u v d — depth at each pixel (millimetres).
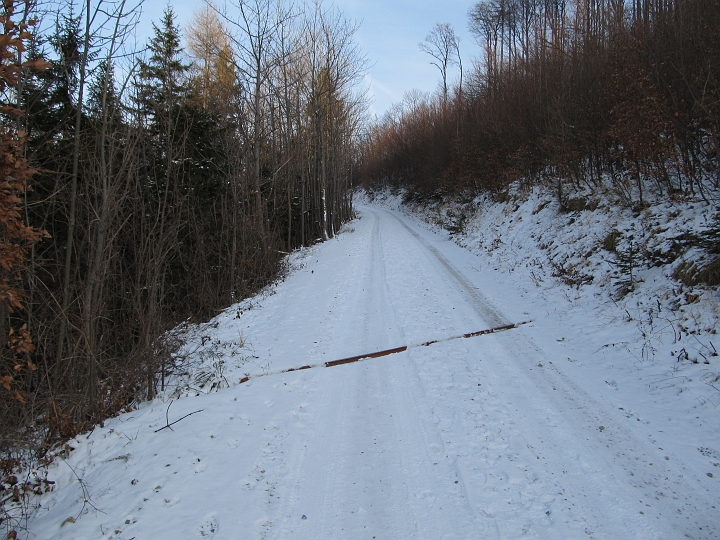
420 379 6238
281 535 3457
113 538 3443
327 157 28656
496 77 29094
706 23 9898
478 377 6199
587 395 5527
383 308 9977
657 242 9078
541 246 13531
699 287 7270
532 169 19391
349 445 4730
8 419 5477
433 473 4160
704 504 3594
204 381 6633
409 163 48531
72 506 3951
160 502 3850
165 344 7094
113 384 6402
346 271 14508
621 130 10797
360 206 60656
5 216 3611
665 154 9859
